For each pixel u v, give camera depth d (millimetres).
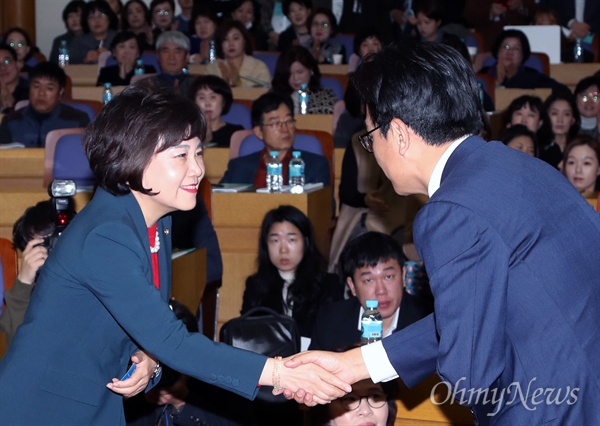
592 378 2570
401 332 3254
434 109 2715
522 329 2600
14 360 3092
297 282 6105
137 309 3051
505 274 2551
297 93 11320
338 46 15570
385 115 2760
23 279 4773
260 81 12945
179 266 5141
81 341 3102
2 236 7348
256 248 7277
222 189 7434
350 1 17016
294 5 16141
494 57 12852
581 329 2586
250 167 8039
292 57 11305
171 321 3092
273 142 7910
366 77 2799
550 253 2592
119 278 3045
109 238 3064
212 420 4363
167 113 3064
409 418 3971
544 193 2660
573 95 10070
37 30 19641
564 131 9500
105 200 3166
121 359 3221
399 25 16797
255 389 3213
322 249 7598
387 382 3904
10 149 8430
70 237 3113
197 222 5934
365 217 7473
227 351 3193
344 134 9484
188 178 3135
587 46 15008
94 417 3137
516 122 9133
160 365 3396
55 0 19641
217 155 8648
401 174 2824
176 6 19109
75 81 15109
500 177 2648
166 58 12453
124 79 13766
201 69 13555
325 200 7730
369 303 5004
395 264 5219
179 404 4332
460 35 15055
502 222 2572
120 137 3053
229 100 9523
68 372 3088
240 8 17156
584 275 2611
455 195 2607
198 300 5469
